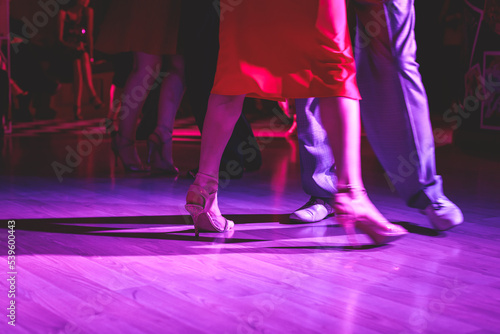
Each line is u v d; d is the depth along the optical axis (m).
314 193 2.34
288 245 1.98
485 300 1.46
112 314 1.35
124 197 2.82
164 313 1.36
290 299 1.45
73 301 1.43
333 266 1.74
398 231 1.79
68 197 2.81
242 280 1.60
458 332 1.26
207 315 1.34
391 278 1.62
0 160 4.08
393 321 1.32
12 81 7.57
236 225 2.26
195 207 2.07
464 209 2.58
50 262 1.76
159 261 1.78
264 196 2.88
